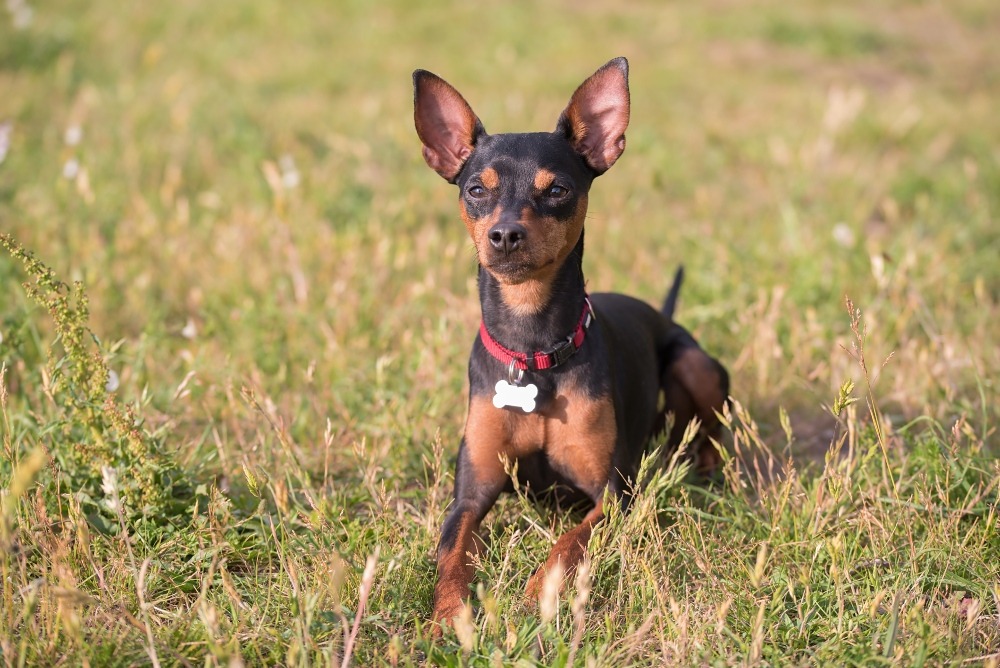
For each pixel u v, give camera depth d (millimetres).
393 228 7547
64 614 2963
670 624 3232
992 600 3518
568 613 3367
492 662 3041
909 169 9117
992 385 5004
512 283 3846
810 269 6594
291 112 10305
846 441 4996
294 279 6426
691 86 12602
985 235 7535
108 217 7324
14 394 4969
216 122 9750
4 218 7098
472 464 4070
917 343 5707
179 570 3699
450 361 5371
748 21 15930
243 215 7293
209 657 2895
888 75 13945
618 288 6625
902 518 3875
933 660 3135
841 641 3195
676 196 8883
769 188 8781
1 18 13156
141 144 8773
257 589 3525
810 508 3902
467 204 4086
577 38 14859
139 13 14422
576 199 4035
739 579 3602
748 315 5918
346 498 4320
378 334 5934
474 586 3572
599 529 3666
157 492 3963
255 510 4234
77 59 12023
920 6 18125
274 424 4234
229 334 5938
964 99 12680
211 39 13688
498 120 10508
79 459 4016
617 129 4277
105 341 5652
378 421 4859
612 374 4188
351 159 8930
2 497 3689
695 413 5008
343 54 13469
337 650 3209
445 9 16219
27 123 9453
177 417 4953
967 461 4215
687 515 3932
